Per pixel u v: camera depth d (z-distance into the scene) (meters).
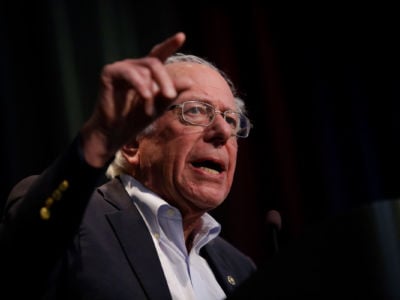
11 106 2.71
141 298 1.38
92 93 2.99
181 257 1.61
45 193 1.09
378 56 3.75
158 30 3.32
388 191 3.55
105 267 1.40
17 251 1.08
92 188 1.08
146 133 1.72
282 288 0.83
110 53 3.11
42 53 2.87
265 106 3.51
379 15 3.78
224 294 1.67
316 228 0.83
